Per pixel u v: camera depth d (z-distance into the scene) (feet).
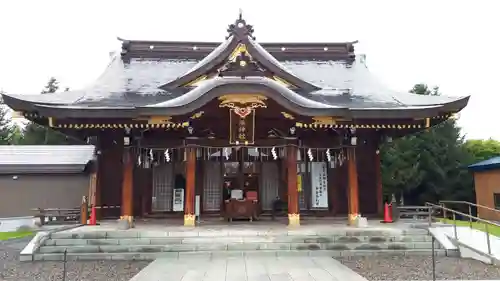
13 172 70.23
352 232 41.83
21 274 31.76
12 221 65.92
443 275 30.60
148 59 68.95
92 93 54.75
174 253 37.60
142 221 53.78
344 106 51.31
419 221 53.21
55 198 71.36
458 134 104.01
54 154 76.64
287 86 55.01
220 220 54.34
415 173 94.89
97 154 55.93
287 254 38.04
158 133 52.08
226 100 46.32
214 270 31.83
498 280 28.94
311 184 59.11
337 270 31.86
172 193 58.29
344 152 51.93
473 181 96.73
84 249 38.40
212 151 54.13
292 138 49.24
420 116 48.14
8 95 45.47
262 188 59.16
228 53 52.90
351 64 70.28
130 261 36.81
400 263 35.22
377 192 58.95
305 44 71.72
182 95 50.26
